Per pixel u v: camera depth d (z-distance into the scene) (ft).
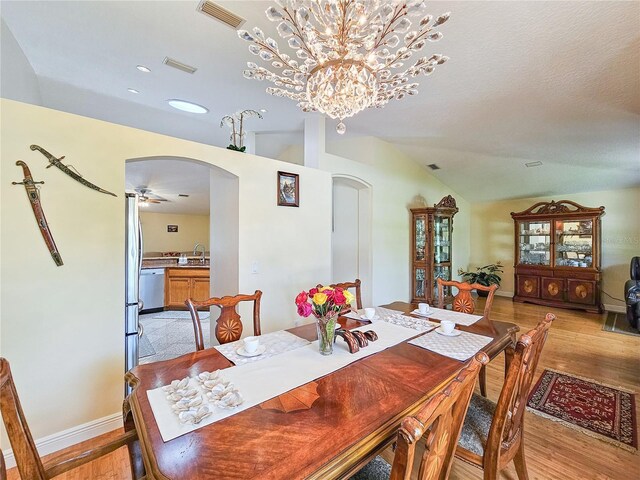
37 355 5.69
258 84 8.79
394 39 5.26
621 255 16.29
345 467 2.67
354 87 5.65
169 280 17.56
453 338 5.66
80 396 6.13
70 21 6.08
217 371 4.28
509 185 18.40
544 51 6.88
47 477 2.99
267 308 9.62
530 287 18.33
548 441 6.18
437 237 17.39
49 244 5.77
